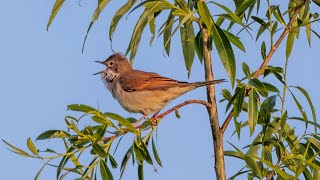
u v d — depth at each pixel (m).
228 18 10.71
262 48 11.14
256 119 10.59
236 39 10.44
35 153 10.11
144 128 10.66
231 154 11.23
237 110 10.55
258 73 10.91
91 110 10.05
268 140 11.19
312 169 11.55
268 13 11.48
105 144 10.52
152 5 11.32
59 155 10.20
